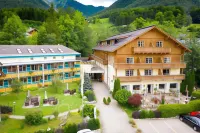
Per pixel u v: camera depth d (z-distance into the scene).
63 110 28.00
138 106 30.11
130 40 35.81
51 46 46.28
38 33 66.50
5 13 103.62
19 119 24.89
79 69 45.69
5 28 63.00
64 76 44.09
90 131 21.39
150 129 24.11
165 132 23.47
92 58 62.28
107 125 24.64
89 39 72.00
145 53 37.50
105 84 43.78
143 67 36.91
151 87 38.59
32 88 38.00
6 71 36.31
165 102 32.56
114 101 33.09
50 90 37.97
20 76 36.78
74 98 33.44
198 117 26.02
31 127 23.03
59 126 23.23
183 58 41.62
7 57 36.38
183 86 38.69
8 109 26.61
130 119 26.55
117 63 36.00
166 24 84.69
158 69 38.72
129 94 30.78
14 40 60.28
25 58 38.88
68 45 68.00
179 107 27.98
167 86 39.12
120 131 23.20
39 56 40.75
